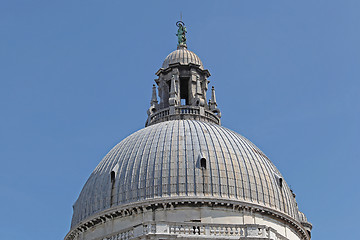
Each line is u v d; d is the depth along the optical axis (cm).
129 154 13588
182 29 18262
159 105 16488
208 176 12762
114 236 11581
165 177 12775
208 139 13575
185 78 16775
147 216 12362
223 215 12344
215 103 16412
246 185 12912
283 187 13738
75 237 13338
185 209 12319
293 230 13312
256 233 11331
